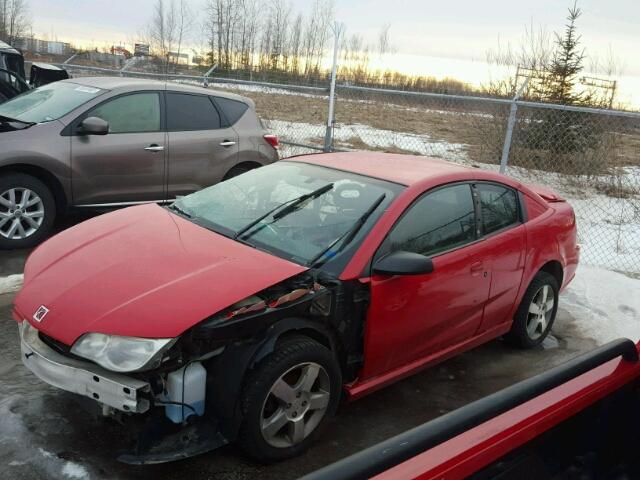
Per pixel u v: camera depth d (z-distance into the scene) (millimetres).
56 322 2891
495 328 4422
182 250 3348
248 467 3074
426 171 4109
